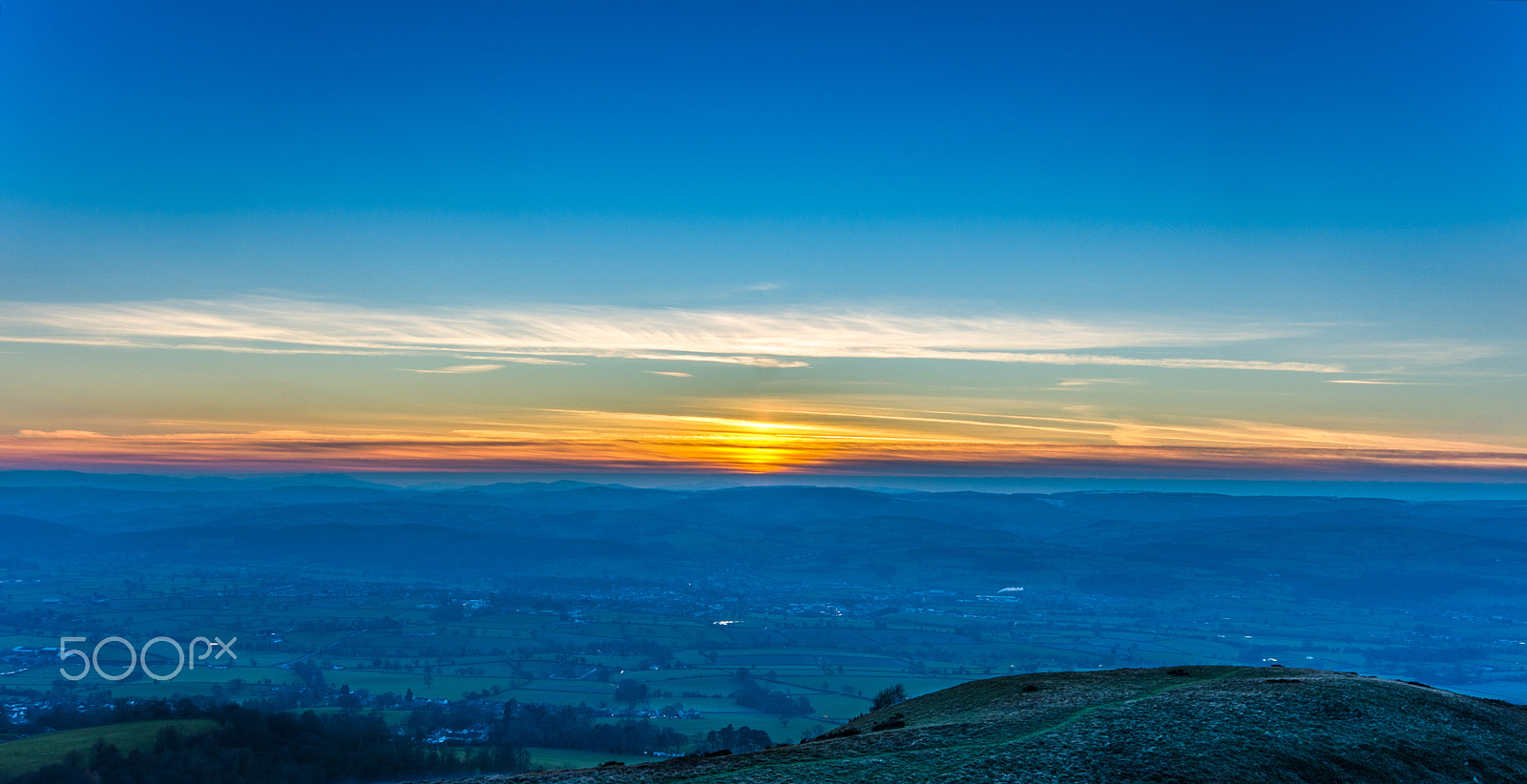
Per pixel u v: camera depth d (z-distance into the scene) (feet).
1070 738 163.32
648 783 147.33
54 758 392.68
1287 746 163.43
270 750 441.68
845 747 166.20
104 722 462.60
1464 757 171.63
